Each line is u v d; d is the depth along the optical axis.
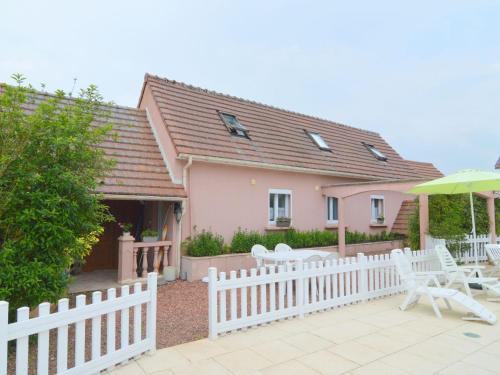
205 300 7.55
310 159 13.70
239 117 13.73
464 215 12.33
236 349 4.69
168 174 10.34
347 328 5.54
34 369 4.15
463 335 5.22
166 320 6.16
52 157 4.82
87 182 5.14
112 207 11.78
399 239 16.44
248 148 12.01
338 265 6.83
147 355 4.48
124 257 9.13
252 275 5.60
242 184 11.62
